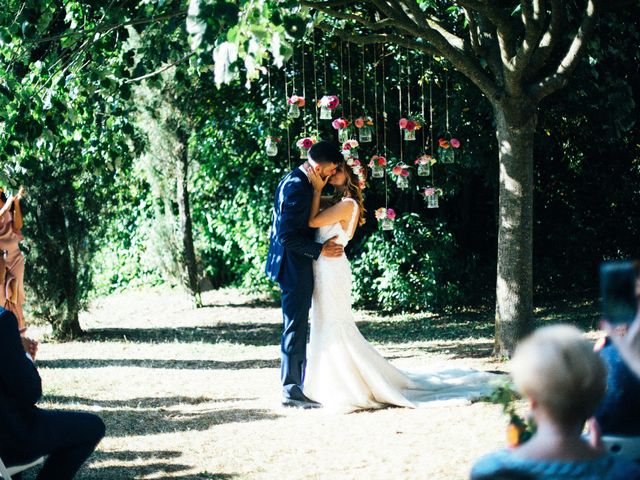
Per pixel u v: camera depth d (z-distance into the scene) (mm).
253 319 12578
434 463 4871
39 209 10516
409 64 11586
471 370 7277
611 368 2887
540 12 7395
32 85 7180
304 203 6504
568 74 7824
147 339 10898
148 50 7641
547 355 2029
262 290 13906
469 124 12148
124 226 15602
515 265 8094
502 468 2047
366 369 6398
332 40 12461
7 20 6945
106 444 5602
